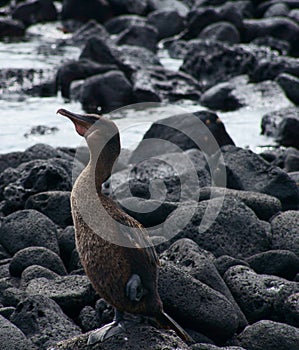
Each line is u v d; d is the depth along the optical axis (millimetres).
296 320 9148
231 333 9031
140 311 8039
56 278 9945
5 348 8211
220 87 24375
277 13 37281
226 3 37719
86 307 9367
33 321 8727
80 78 24969
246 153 14516
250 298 9641
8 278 10398
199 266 9734
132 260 7832
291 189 13820
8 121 21031
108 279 7910
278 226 11805
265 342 8734
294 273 10656
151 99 23578
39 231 11484
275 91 24156
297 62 26594
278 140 19734
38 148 15617
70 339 8141
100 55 26406
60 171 13453
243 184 13969
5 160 15375
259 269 10688
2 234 11664
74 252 11016
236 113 23047
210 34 33000
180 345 7867
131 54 28500
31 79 25047
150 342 7859
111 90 23500
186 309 8961
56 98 24422
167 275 9148
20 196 13125
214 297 9125
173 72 25922
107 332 7996
